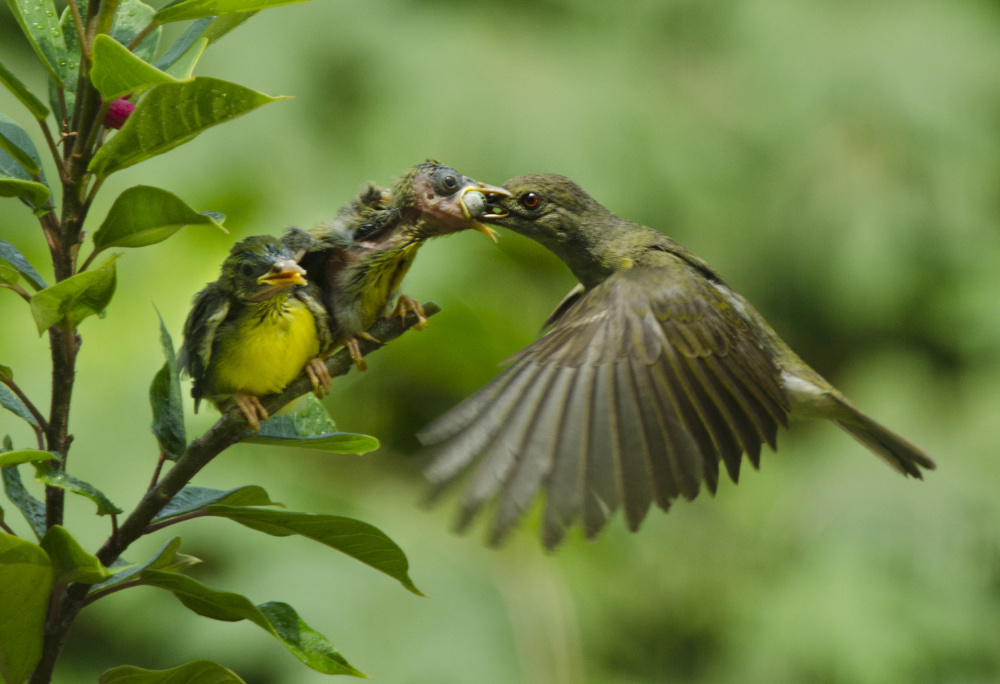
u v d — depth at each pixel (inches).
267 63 490.3
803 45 579.8
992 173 586.2
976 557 518.6
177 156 460.1
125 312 414.6
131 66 126.6
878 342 579.2
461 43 521.3
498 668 425.4
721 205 538.3
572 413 186.1
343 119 503.5
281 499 427.8
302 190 467.2
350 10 518.0
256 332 169.9
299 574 432.1
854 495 530.6
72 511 398.0
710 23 585.6
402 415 471.2
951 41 590.6
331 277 180.7
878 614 498.0
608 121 521.0
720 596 507.5
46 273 418.6
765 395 210.7
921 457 249.8
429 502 158.6
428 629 428.1
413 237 184.2
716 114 565.3
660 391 197.2
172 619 429.4
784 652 496.4
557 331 204.5
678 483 188.7
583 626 453.4
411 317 179.9
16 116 439.5
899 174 563.5
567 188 251.3
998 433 549.6
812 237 556.7
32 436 397.1
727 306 219.8
